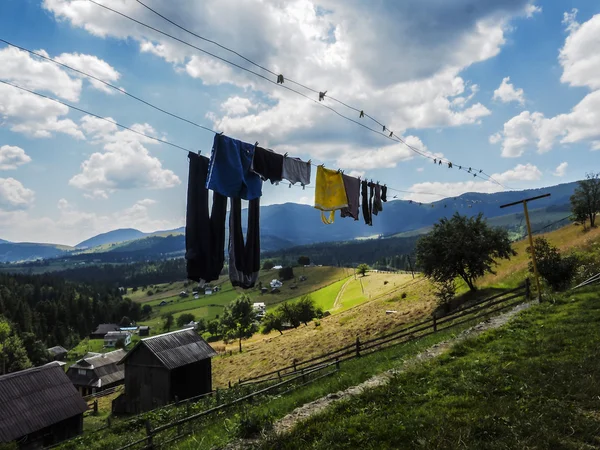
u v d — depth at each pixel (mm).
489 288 33062
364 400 9844
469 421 7582
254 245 9977
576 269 21031
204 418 16062
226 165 9047
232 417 12734
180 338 35562
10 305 138500
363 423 8422
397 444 7402
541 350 10953
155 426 20500
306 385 16094
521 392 8664
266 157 10188
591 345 10625
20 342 95438
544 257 21922
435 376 10547
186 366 34094
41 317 150125
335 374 16781
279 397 14695
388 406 9227
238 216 9531
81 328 165125
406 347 17625
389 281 112062
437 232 34312
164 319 167125
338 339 37844
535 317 14672
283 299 149125
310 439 8312
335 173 12523
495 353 11477
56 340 144750
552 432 6898
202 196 8984
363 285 118812
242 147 9492
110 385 73188
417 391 9781
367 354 21547
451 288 33938
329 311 92312
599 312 13500
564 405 7836
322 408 10133
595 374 8836
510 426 7289
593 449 6375
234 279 9422
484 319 17453
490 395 8734
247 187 9453
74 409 31656
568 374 9039
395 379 10852
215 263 9125
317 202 12023
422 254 34562
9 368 88438
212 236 9172
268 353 45375
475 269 32656
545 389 8609
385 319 39312
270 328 86250
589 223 55562
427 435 7355
